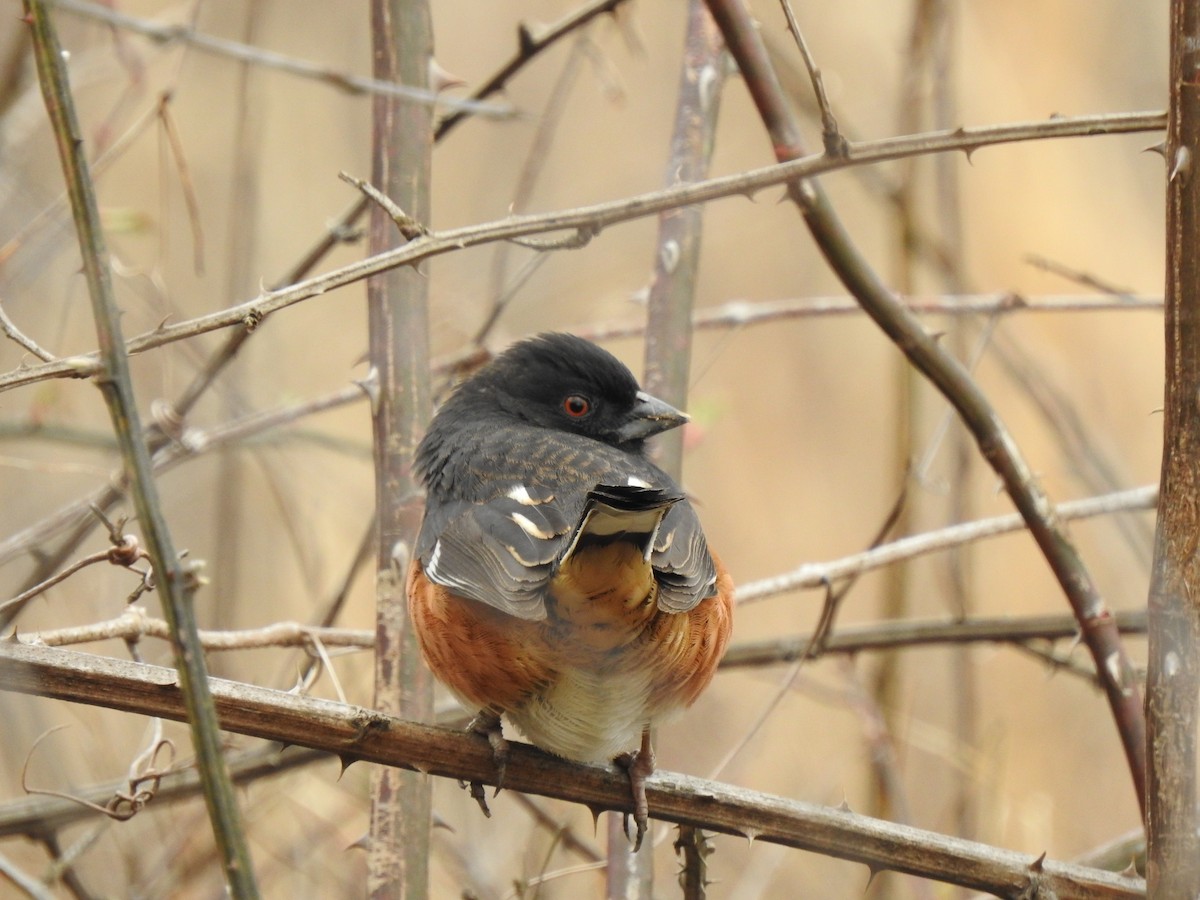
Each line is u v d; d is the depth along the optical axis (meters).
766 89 7.61
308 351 14.16
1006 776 12.09
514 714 6.92
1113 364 14.53
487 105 9.18
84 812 8.43
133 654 7.12
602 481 7.17
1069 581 7.55
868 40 15.61
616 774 6.87
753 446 15.55
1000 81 15.52
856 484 15.34
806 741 12.96
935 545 8.76
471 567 6.66
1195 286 5.44
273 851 9.96
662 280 8.76
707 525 15.20
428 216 7.93
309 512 13.06
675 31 15.91
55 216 10.20
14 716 10.09
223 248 14.04
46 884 8.30
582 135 15.52
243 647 7.89
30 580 9.49
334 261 14.38
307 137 14.70
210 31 14.41
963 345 10.90
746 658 9.68
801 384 15.78
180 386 12.80
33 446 12.83
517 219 6.53
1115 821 12.62
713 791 6.72
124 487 9.07
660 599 6.52
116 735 10.70
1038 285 15.20
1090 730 13.22
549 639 6.66
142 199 14.12
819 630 8.70
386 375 7.78
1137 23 15.09
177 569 4.61
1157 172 15.28
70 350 12.40
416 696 7.46
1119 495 9.05
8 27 11.13
